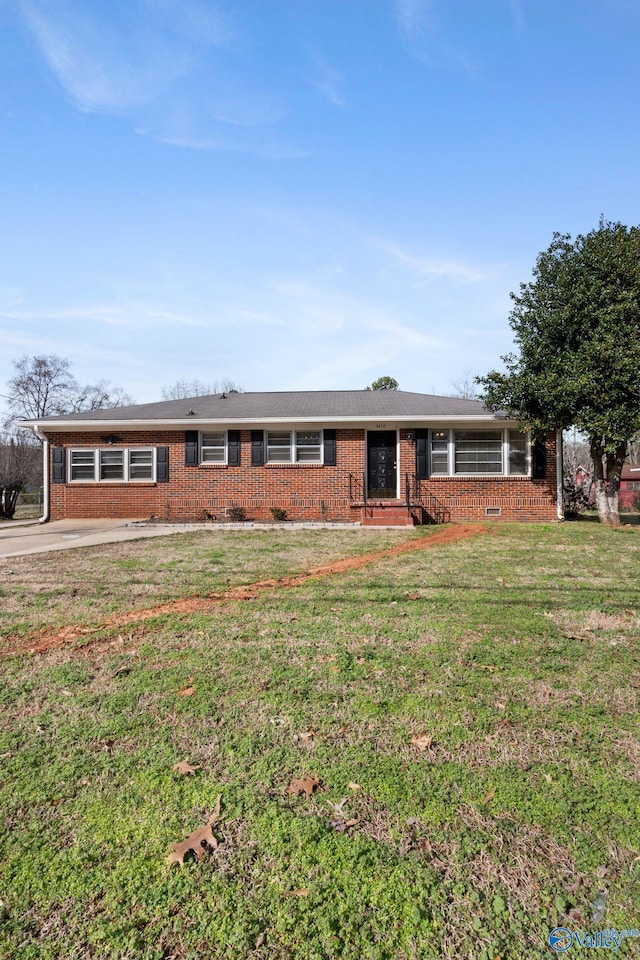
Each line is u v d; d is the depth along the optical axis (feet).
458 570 24.38
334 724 9.84
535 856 6.51
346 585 21.34
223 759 8.71
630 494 76.79
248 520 48.65
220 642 14.53
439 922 5.60
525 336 42.39
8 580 23.06
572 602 18.31
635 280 38.78
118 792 7.84
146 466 50.96
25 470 75.61
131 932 5.50
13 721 10.13
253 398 59.47
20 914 5.74
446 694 11.04
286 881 6.17
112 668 12.76
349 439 49.19
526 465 48.37
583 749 8.89
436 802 7.55
